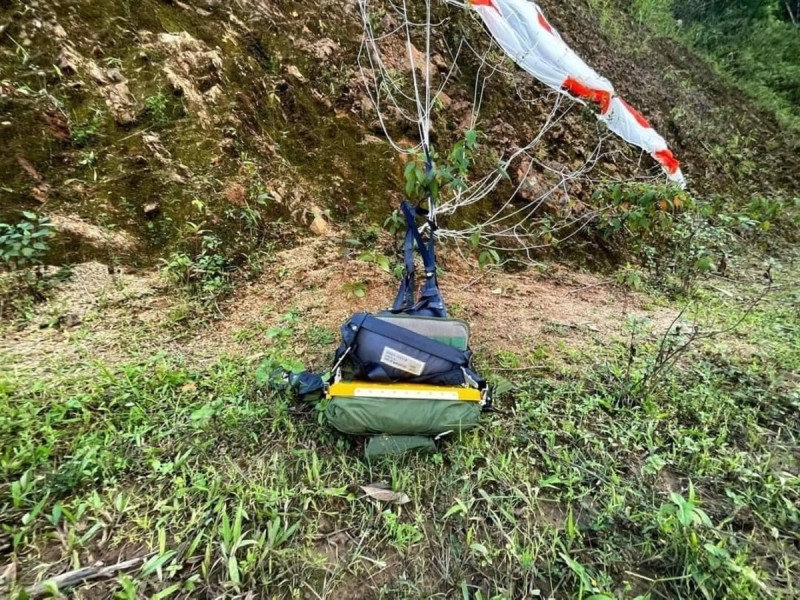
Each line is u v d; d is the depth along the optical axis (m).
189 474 1.50
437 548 1.33
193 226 2.75
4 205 2.40
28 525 1.27
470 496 1.50
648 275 4.12
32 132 2.63
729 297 3.84
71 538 1.23
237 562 1.22
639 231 4.15
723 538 1.34
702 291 3.89
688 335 2.80
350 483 1.52
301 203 3.30
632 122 4.36
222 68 3.42
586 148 5.07
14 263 2.33
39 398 1.75
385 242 3.33
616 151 5.34
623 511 1.48
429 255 2.07
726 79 10.00
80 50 2.97
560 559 1.32
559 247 4.09
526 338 2.69
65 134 2.74
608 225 3.40
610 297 3.59
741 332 3.07
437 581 1.24
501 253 3.84
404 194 3.78
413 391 1.59
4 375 1.85
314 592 1.18
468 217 3.93
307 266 2.97
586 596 1.21
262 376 1.80
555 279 3.74
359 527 1.38
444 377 1.63
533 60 3.58
